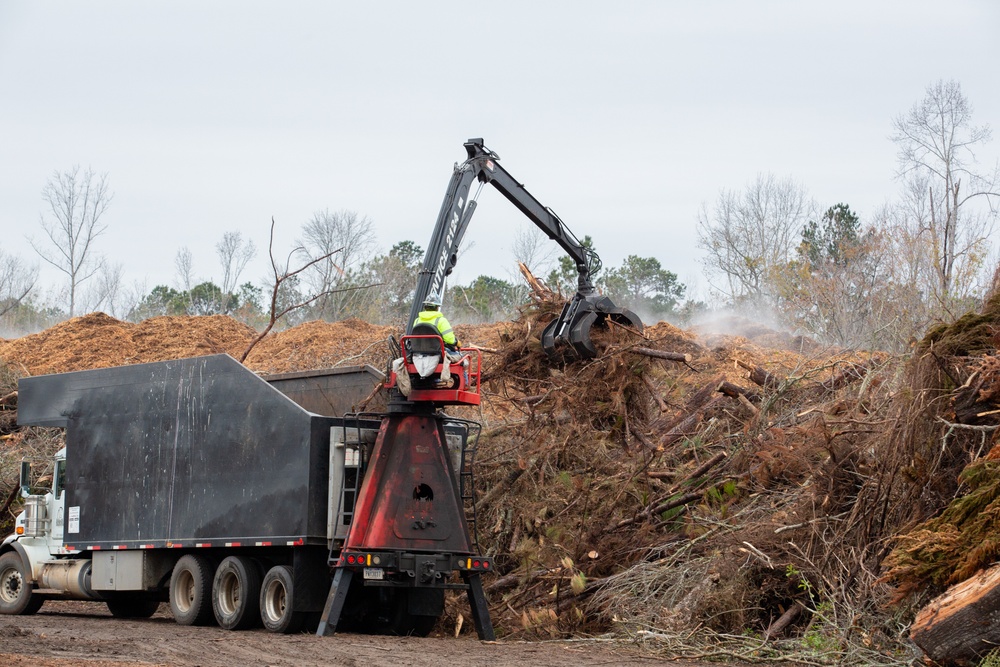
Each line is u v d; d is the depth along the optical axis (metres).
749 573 19.69
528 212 25.56
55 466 27.95
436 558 21.08
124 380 25.81
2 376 42.56
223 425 23.20
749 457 22.95
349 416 23.47
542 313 25.94
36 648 17.77
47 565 27.56
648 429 25.16
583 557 22.70
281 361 44.75
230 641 19.56
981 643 14.64
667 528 23.11
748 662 17.36
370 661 16.95
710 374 32.75
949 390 18.41
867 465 19.84
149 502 24.70
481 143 24.95
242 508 22.44
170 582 24.44
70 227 86.75
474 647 19.52
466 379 21.86
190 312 89.12
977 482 16.50
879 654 16.47
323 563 21.84
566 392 24.50
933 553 16.03
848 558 18.67
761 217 72.12
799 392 24.72
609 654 18.41
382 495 21.23
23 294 81.81
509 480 25.06
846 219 71.62
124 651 17.92
